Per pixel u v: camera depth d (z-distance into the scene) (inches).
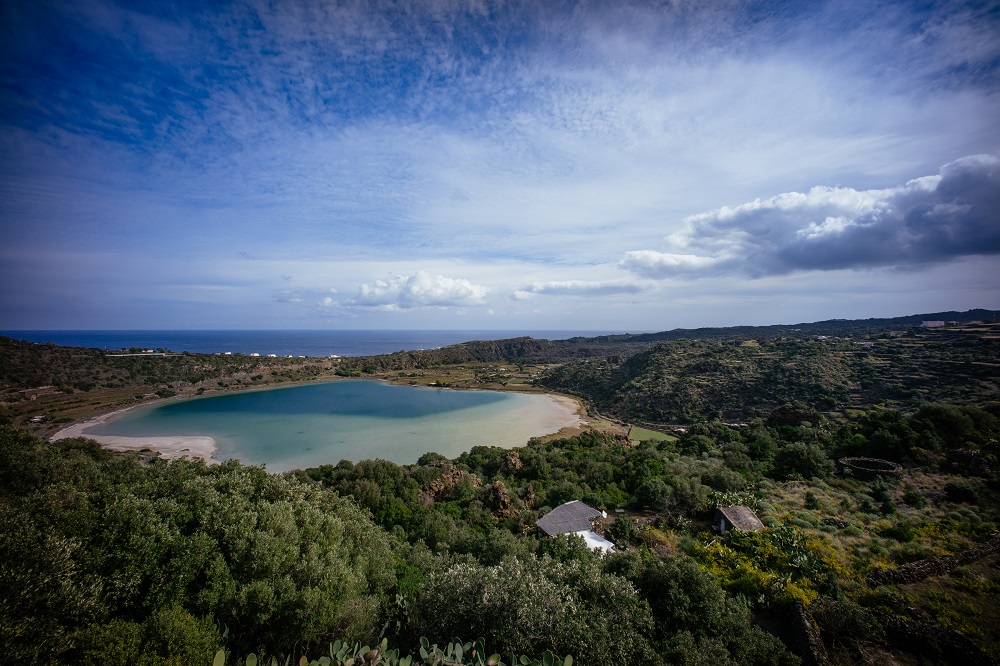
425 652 464.8
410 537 1544.0
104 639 471.8
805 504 1501.0
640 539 1384.1
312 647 652.7
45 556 545.3
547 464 2465.6
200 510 791.7
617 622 641.0
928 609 830.5
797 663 674.8
